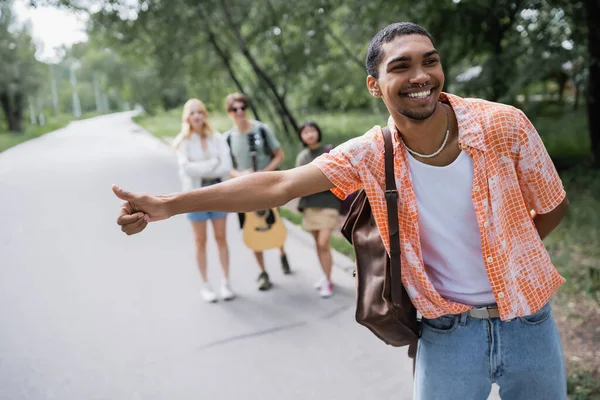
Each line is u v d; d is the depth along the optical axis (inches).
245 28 626.2
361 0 399.2
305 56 555.8
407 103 63.8
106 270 231.5
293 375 140.1
